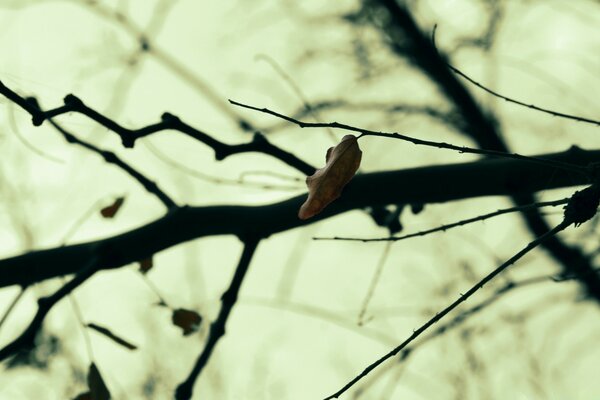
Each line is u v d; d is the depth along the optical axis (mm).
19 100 1887
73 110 1915
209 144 1979
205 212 2010
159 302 2051
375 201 2014
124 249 1996
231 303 2031
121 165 2059
